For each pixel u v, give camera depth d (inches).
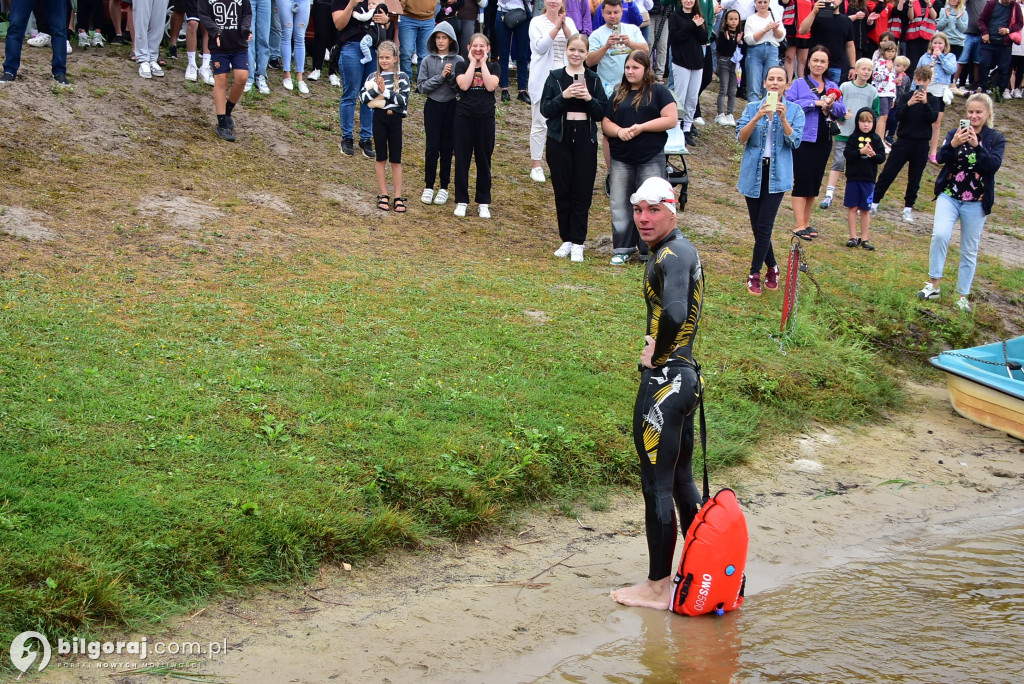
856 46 613.3
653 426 175.8
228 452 202.1
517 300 323.9
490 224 410.0
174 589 164.6
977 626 180.1
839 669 161.8
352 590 175.9
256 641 156.8
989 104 354.0
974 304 383.9
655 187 176.6
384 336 278.1
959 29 697.6
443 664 155.5
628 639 168.6
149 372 233.6
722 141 576.7
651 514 178.1
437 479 205.5
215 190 381.4
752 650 167.0
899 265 413.7
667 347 172.6
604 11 394.0
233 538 175.0
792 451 265.7
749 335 322.3
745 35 530.3
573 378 267.0
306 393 235.5
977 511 241.3
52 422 201.6
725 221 456.1
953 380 303.0
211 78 471.8
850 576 200.7
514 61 634.8
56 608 150.4
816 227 470.9
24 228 314.0
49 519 168.2
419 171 455.8
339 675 149.4
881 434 285.7
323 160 436.5
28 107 394.9
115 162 381.1
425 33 531.2
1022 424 285.7
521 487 215.3
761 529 220.4
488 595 179.8
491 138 407.2
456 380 255.4
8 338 239.3
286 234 356.8
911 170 493.4
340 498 193.3
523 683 152.1
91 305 269.4
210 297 289.6
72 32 499.8
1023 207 575.8
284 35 487.5
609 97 388.2
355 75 437.4
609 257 387.9
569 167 368.5
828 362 312.0
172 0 505.0
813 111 378.9
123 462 191.3
